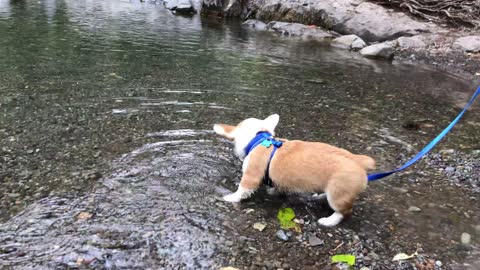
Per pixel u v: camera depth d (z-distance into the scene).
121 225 0.74
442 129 1.30
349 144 1.14
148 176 0.90
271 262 0.67
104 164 0.94
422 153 0.79
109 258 0.66
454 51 2.36
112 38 2.35
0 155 0.96
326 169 0.74
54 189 0.84
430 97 1.64
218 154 1.02
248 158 0.81
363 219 0.80
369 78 1.88
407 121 1.35
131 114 1.25
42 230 0.71
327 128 1.25
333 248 0.72
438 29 2.64
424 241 0.75
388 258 0.70
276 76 1.80
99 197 0.82
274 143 0.79
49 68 1.69
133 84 1.54
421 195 0.90
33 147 1.01
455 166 1.05
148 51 2.10
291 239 0.73
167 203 0.81
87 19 2.91
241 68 1.89
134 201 0.81
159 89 1.50
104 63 1.82
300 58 2.20
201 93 1.49
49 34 2.33
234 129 0.85
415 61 2.29
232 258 0.67
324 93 1.61
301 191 0.78
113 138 1.08
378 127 1.29
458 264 0.69
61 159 0.96
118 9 3.50
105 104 1.32
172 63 1.89
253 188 0.81
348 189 0.73
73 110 1.25
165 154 1.00
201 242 0.71
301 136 1.18
